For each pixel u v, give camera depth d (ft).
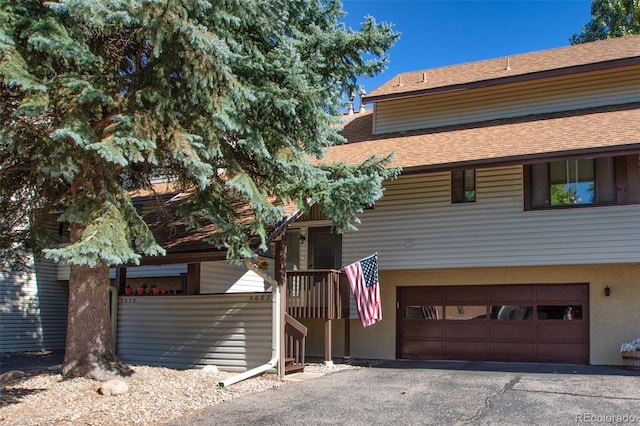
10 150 26.43
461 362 45.57
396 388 32.58
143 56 31.89
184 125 28.53
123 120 25.53
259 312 39.58
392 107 55.77
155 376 34.45
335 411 27.17
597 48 53.21
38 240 37.32
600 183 40.65
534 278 45.24
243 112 30.09
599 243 39.81
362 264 42.88
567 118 46.03
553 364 43.24
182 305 42.83
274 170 32.24
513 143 42.70
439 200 45.62
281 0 30.37
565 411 25.64
